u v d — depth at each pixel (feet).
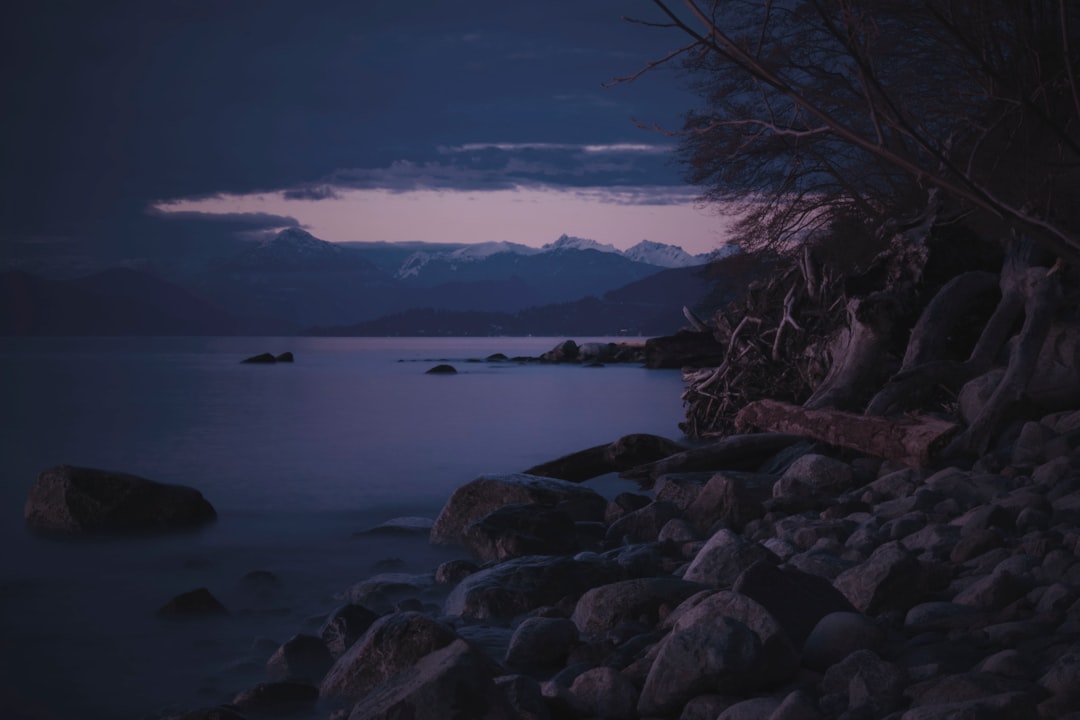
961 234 49.93
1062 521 22.85
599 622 20.22
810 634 16.07
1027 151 10.27
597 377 168.14
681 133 9.36
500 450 65.87
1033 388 38.68
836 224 75.66
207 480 52.03
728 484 32.24
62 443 70.95
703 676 14.03
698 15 7.62
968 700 11.53
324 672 19.83
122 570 30.63
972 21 9.34
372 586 26.89
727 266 82.33
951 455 36.81
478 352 408.67
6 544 34.53
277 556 32.83
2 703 18.01
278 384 153.79
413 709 12.81
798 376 61.82
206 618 24.59
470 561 30.25
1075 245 7.77
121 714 17.67
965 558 21.08
